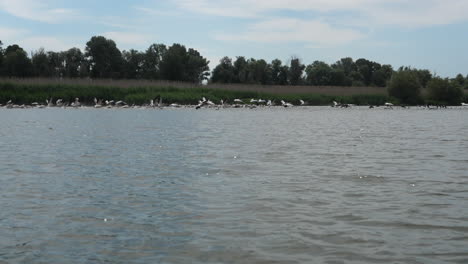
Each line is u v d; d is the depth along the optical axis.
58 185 15.84
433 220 11.78
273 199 13.76
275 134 34.03
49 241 10.52
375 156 22.44
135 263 9.34
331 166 19.44
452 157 22.12
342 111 74.69
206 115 61.06
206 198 13.95
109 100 87.88
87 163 20.39
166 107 81.75
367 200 13.70
